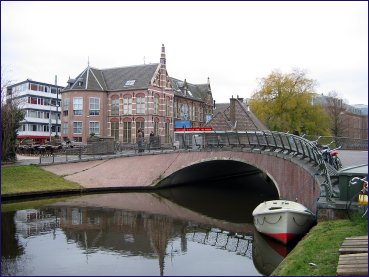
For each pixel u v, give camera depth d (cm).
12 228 1947
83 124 5156
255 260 1484
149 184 3353
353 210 1416
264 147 2759
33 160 3369
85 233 1883
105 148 3603
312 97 5703
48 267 1368
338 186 1636
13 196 2675
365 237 1134
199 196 3164
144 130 5019
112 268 1362
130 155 3428
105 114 5247
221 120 4700
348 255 980
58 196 2938
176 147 3603
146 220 2219
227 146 3122
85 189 3127
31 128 7981
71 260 1452
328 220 1451
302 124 5594
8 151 3288
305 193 1973
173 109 5756
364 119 11244
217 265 1421
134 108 5084
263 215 1636
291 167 2278
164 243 1739
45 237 1788
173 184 3562
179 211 2511
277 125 5484
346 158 2738
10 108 3378
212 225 2120
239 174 4584
